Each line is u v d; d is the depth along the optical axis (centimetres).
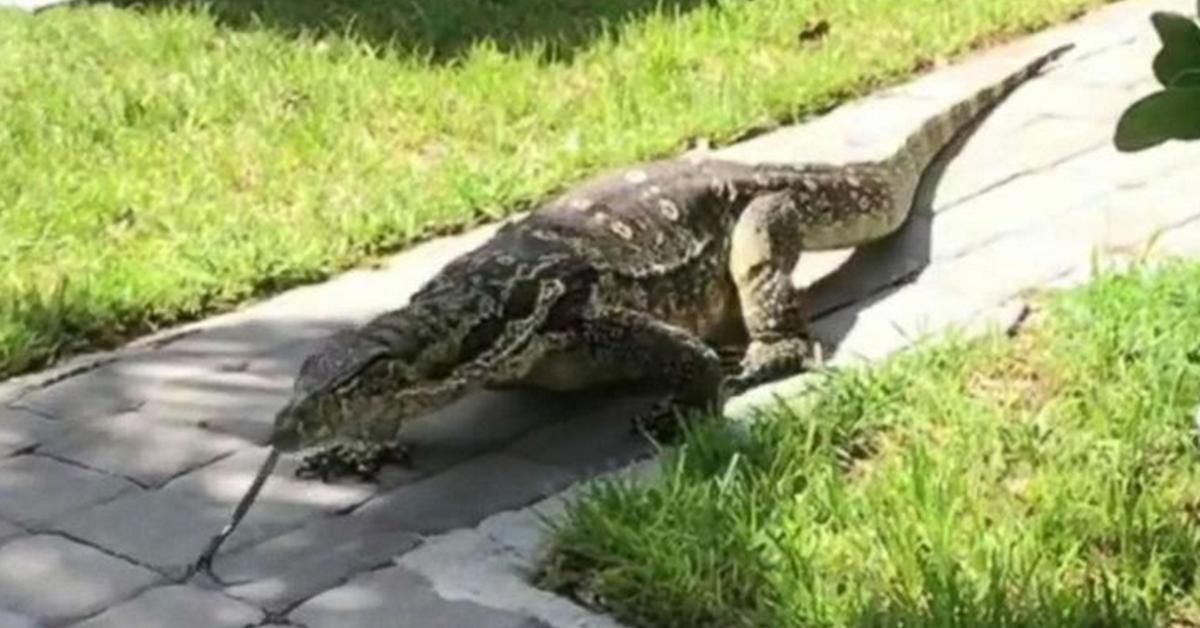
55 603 244
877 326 306
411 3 459
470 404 288
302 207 355
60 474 274
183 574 249
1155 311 294
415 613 239
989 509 248
